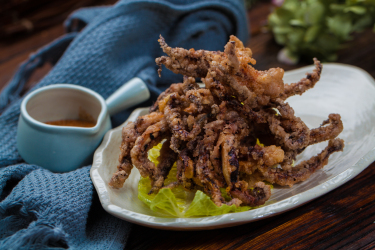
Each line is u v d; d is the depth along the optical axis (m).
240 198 0.43
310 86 0.47
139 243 0.45
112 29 0.56
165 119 0.45
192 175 0.44
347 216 0.44
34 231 0.41
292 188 0.45
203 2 0.59
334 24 0.62
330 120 0.46
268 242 0.43
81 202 0.44
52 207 0.43
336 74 0.54
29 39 0.75
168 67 0.45
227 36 0.62
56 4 0.78
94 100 0.51
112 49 0.56
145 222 0.42
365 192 0.46
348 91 0.53
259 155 0.44
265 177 0.45
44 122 0.52
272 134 0.47
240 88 0.44
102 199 0.43
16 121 0.53
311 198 0.42
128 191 0.46
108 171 0.47
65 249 0.42
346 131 0.50
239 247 0.43
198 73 0.46
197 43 0.59
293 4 0.66
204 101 0.45
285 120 0.46
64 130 0.48
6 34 0.75
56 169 0.49
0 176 0.47
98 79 0.55
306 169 0.45
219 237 0.44
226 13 0.60
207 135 0.44
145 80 0.55
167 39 0.59
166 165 0.46
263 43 0.71
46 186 0.45
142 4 0.56
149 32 0.58
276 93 0.45
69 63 0.55
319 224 0.44
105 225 0.45
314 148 0.50
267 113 0.46
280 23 0.67
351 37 0.66
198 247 0.44
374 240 0.43
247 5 0.79
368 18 0.63
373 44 0.68
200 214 0.43
